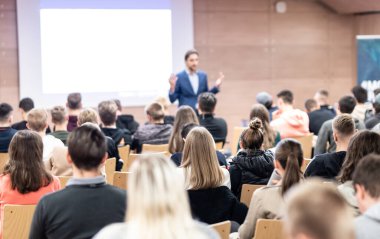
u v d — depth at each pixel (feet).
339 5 38.60
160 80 36.22
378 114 22.40
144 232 6.15
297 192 5.25
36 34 34.14
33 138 13.03
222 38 38.09
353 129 15.31
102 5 35.06
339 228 5.01
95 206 9.39
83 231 9.30
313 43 39.68
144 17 35.73
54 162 16.38
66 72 34.78
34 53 34.19
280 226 11.38
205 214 12.88
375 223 8.32
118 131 21.56
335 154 14.52
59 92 34.73
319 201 5.10
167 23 36.06
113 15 35.29
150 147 21.54
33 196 13.05
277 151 11.69
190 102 29.86
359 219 8.44
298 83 39.63
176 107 36.94
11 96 34.45
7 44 34.17
